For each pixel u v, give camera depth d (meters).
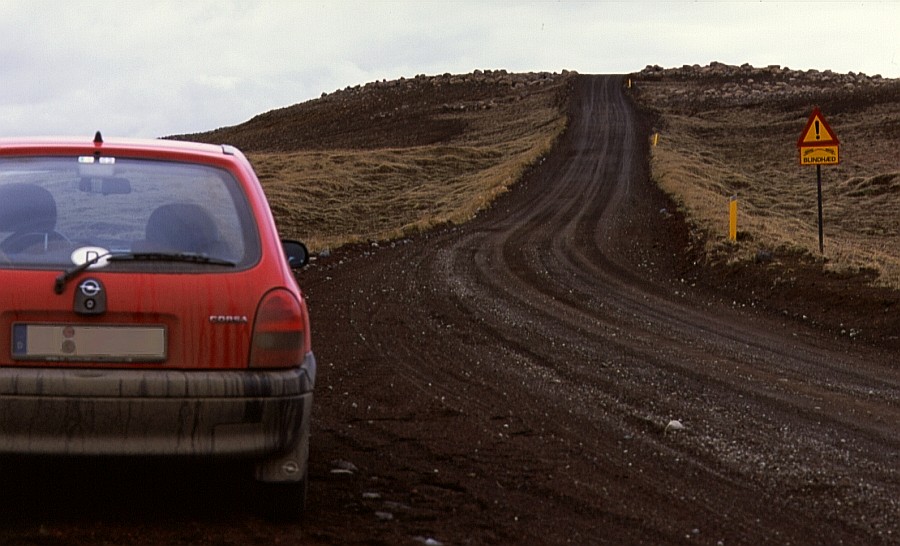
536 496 7.84
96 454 6.00
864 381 13.85
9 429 5.94
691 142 111.50
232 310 6.26
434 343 15.91
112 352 6.09
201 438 6.11
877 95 140.38
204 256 6.36
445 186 83.69
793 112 136.75
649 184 67.75
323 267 28.41
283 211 70.94
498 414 10.84
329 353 14.63
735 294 24.00
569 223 45.31
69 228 6.37
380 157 100.38
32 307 6.04
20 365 6.02
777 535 7.09
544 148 97.75
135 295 6.14
